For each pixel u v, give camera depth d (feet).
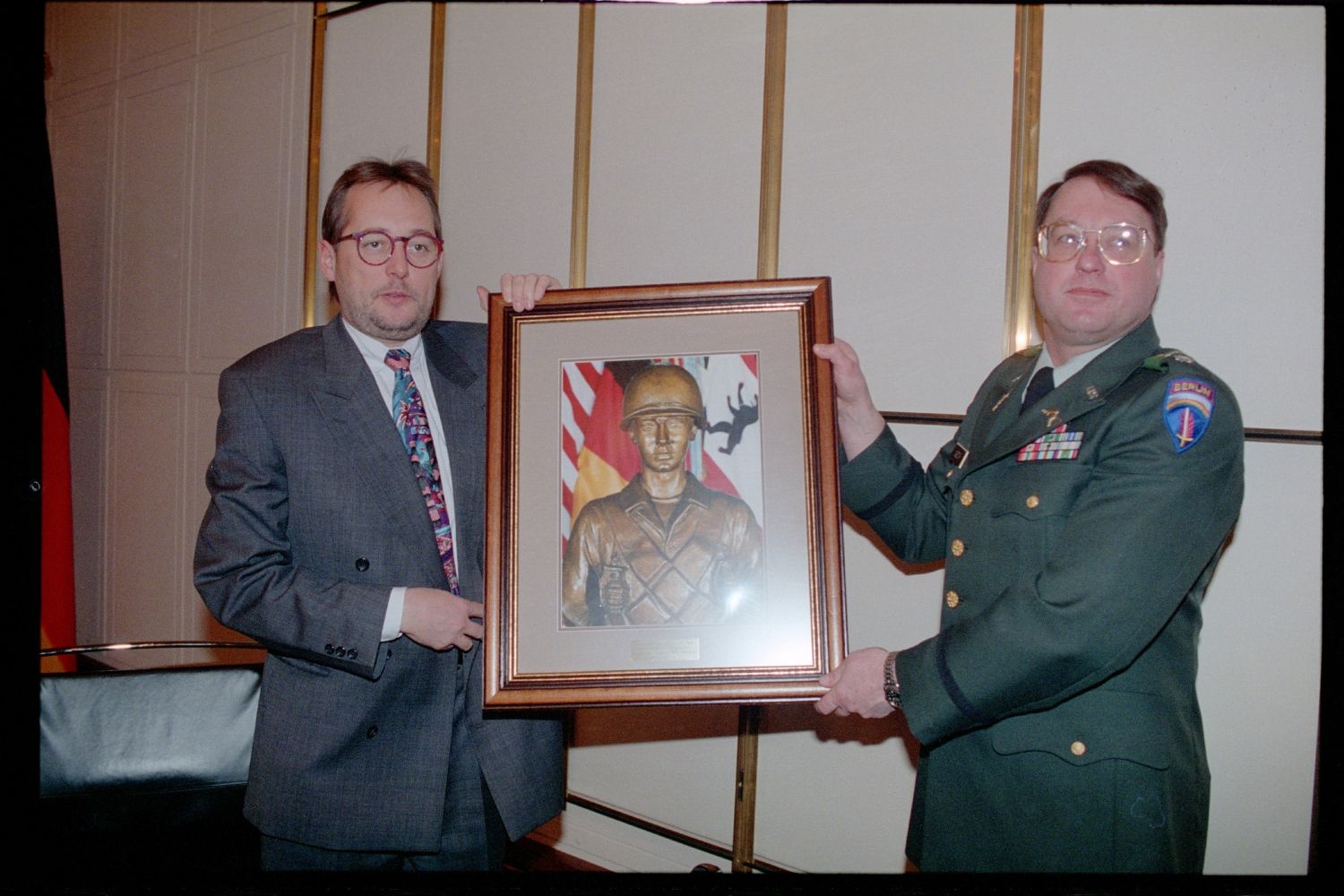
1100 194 4.59
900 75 7.02
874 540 7.29
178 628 12.09
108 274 12.98
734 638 4.79
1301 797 5.94
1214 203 5.99
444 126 9.39
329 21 10.28
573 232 8.54
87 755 5.68
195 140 11.82
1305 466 5.83
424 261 5.06
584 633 4.83
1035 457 4.58
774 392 4.97
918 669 4.40
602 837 8.70
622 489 4.96
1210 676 6.15
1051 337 4.84
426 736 5.00
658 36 8.09
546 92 8.71
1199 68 6.01
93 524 13.25
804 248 7.45
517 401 5.04
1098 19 6.29
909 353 7.03
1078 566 4.13
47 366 9.82
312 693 4.91
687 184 7.96
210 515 4.90
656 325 5.07
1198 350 6.07
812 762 7.56
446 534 5.15
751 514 4.89
